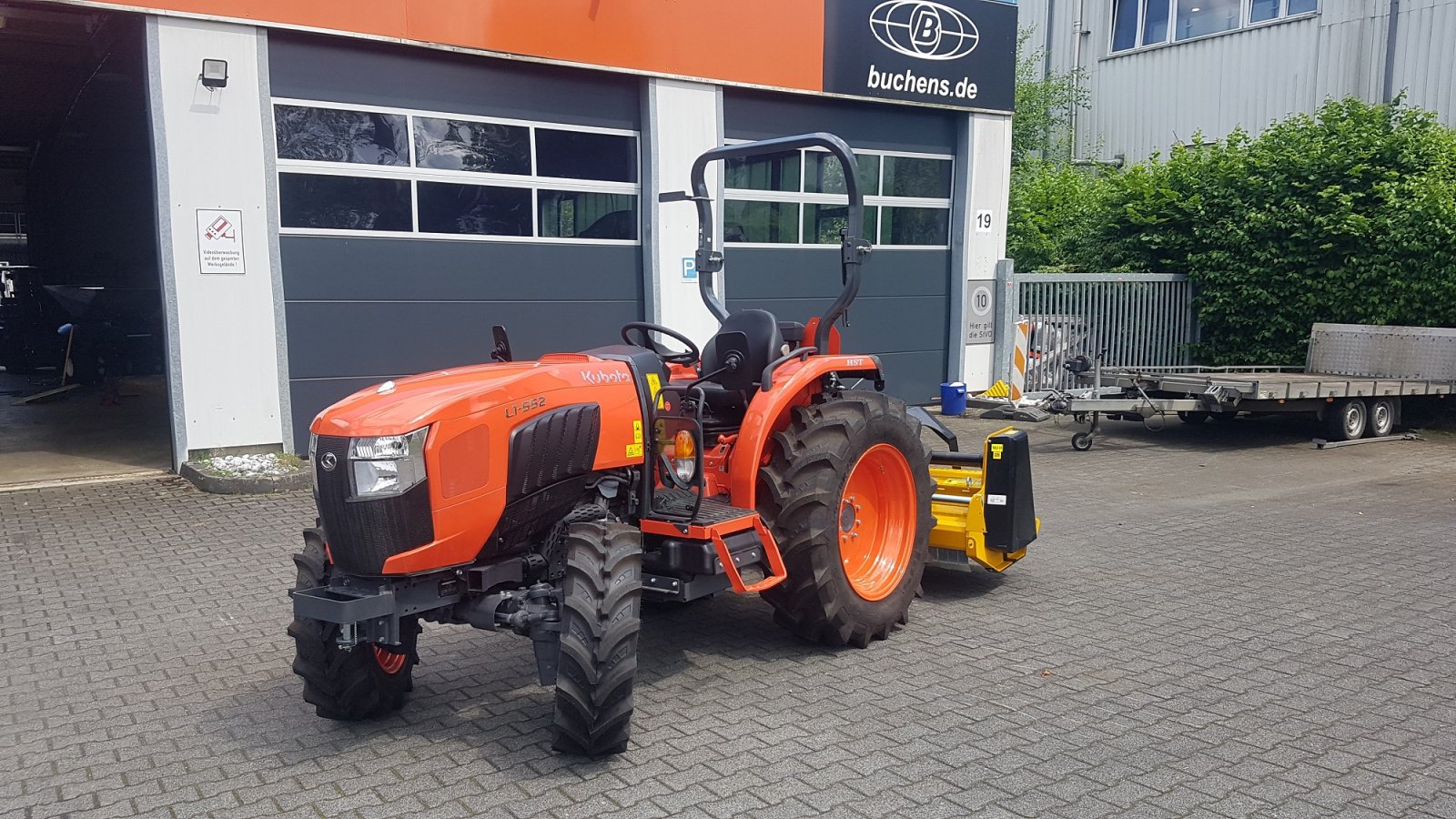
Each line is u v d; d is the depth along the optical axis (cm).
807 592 499
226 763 398
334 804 364
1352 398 1211
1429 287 1333
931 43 1345
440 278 1027
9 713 446
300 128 945
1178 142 1723
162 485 877
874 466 554
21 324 1730
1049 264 1866
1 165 2167
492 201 1055
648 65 1120
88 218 1692
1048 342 1477
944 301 1448
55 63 1227
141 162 1570
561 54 1062
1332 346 1330
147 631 548
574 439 418
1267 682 474
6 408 1312
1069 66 2198
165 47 871
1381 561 685
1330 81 1762
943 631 551
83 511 797
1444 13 1609
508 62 1049
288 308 947
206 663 504
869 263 1366
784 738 416
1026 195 1984
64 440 1077
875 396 558
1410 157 1396
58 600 597
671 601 504
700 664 502
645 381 464
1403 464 1082
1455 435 1295
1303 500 892
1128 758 396
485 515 390
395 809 360
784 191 1273
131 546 704
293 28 916
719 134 1190
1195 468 1051
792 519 496
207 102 890
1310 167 1454
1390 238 1359
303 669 415
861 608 517
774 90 1230
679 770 388
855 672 491
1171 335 1584
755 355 521
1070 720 432
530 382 413
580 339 1128
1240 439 1247
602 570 389
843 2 1264
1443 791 370
